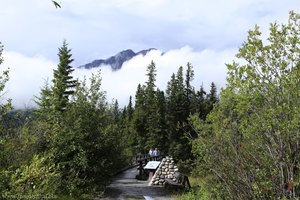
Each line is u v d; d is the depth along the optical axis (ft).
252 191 21.75
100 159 54.44
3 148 32.55
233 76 21.77
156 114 191.11
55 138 46.83
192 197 44.86
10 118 35.47
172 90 220.84
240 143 22.79
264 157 21.56
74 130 51.72
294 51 20.84
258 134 21.16
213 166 24.62
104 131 57.16
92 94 60.90
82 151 50.14
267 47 20.95
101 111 61.72
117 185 66.64
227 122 23.12
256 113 21.24
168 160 69.05
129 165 112.98
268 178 21.63
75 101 57.00
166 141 183.52
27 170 25.30
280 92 20.57
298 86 20.27
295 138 20.39
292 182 19.98
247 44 21.45
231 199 23.82
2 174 25.86
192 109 191.21
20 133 38.14
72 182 46.44
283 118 20.45
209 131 25.52
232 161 22.84
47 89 76.38
